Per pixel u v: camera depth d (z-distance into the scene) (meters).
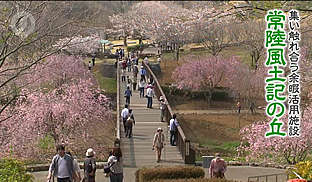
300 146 17.83
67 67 31.33
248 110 32.44
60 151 10.01
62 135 20.42
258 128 19.39
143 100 27.47
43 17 16.72
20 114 20.05
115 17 63.16
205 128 29.23
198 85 37.28
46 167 14.62
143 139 18.97
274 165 16.28
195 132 28.73
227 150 24.45
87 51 45.78
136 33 64.19
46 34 13.89
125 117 19.48
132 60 41.00
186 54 51.06
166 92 38.94
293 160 18.14
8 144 19.03
